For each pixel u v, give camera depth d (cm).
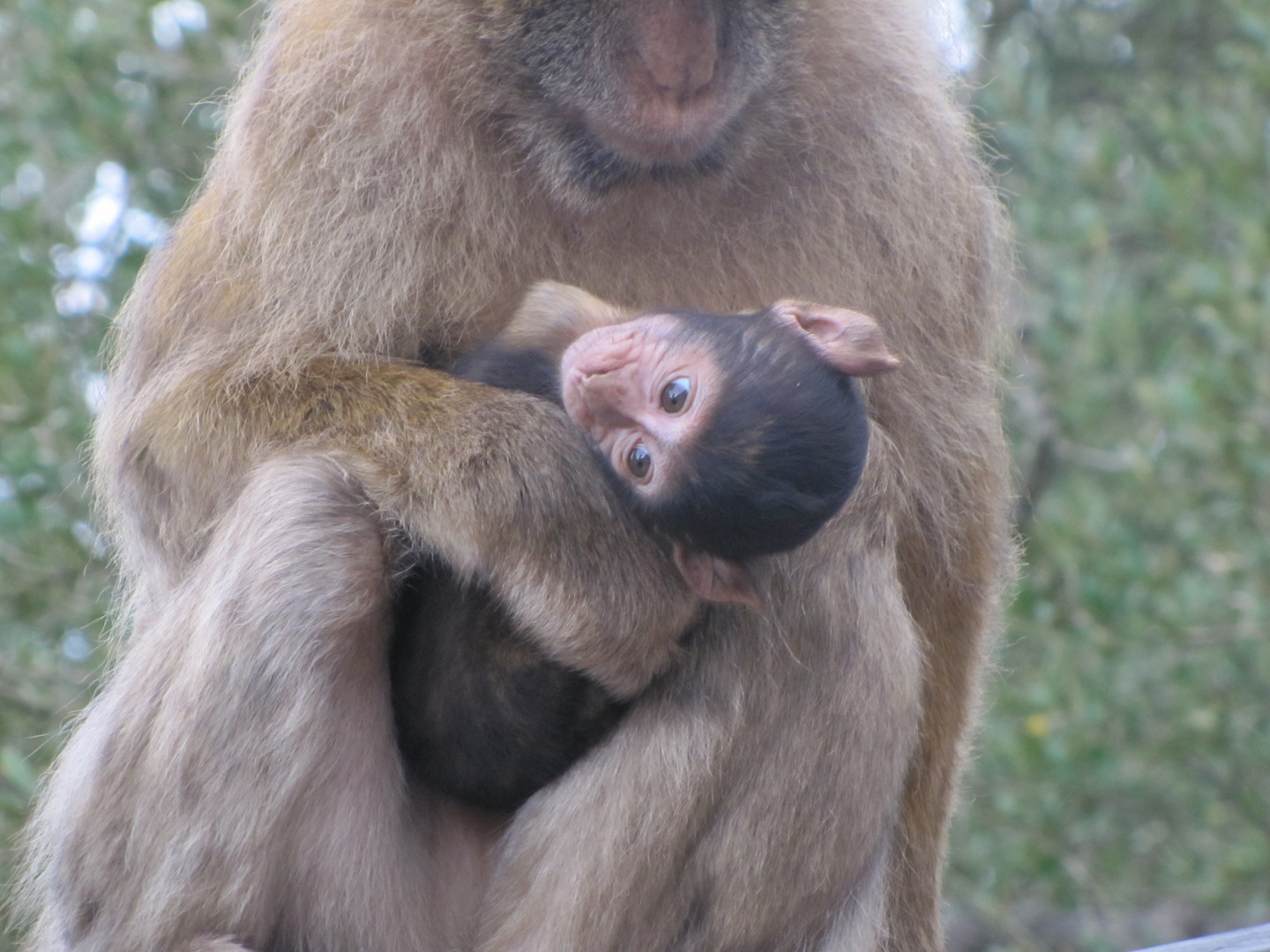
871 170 843
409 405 783
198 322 846
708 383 749
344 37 815
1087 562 1702
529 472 754
